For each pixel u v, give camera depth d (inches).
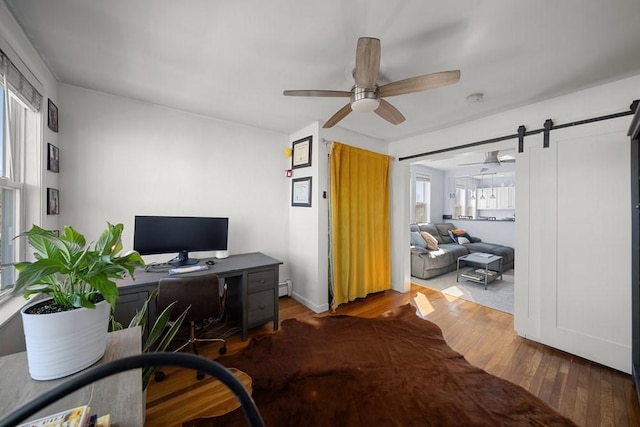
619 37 57.5
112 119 88.7
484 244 217.3
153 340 50.2
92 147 85.5
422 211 248.4
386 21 53.6
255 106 98.0
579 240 81.2
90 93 85.0
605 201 76.7
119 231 36.5
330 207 117.4
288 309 118.4
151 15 52.8
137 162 93.6
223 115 107.5
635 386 63.8
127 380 30.1
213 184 110.5
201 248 95.3
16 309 50.5
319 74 75.0
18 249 59.5
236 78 77.5
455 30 56.0
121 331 40.2
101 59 68.2
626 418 57.0
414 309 119.9
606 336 76.2
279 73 74.6
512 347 86.7
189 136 104.2
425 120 110.9
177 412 58.7
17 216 60.1
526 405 60.2
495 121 103.0
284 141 132.9
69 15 52.5
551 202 86.7
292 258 132.7
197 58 67.7
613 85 75.9
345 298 122.6
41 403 13.4
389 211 146.5
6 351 46.7
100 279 31.0
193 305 73.7
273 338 91.8
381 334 95.2
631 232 70.6
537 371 73.7
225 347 83.1
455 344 88.5
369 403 60.8
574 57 65.0
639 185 67.9
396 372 72.2
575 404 60.9
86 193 84.7
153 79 78.5
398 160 145.1
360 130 127.0
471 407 59.5
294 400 62.0
